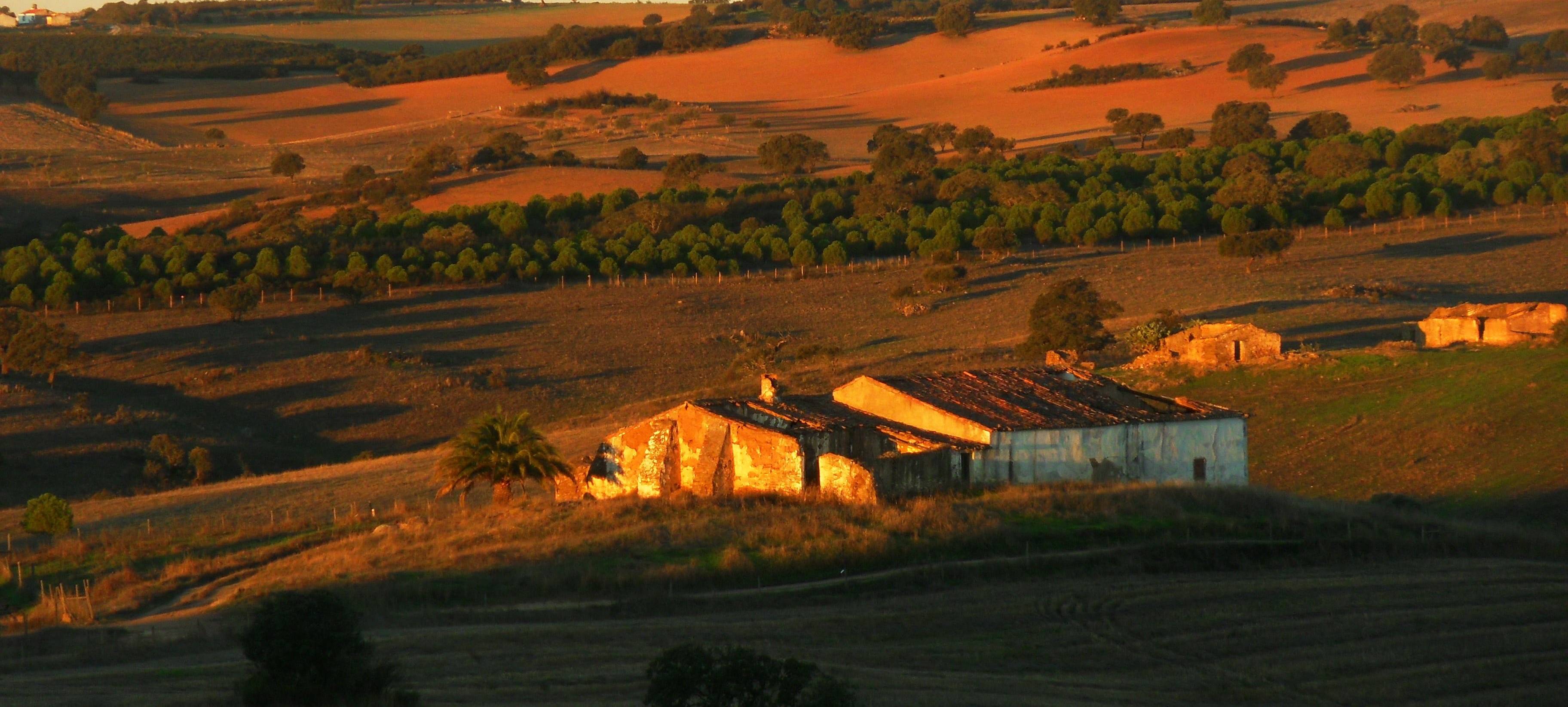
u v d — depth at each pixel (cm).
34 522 18962
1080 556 14488
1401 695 10588
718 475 17475
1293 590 13550
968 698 10056
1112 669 11275
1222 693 10681
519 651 11175
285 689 9194
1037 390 19488
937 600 13225
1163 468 18638
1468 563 14775
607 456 18625
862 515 15612
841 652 11494
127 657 11575
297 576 14812
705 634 11919
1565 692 10525
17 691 9850
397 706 9275
